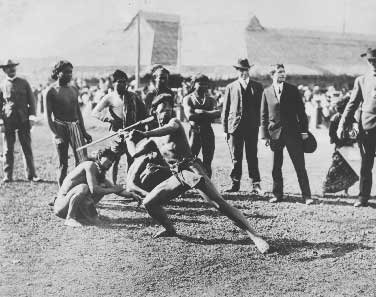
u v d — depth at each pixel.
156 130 5.57
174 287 4.54
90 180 6.32
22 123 8.77
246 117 8.12
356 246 5.72
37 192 8.00
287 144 7.54
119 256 5.22
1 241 5.55
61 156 7.30
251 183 8.78
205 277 4.78
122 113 7.38
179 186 5.68
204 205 7.35
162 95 5.98
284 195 8.22
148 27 35.84
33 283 4.54
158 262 5.11
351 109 7.61
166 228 5.87
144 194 7.03
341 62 35.47
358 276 4.89
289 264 5.17
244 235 6.04
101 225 6.23
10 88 8.64
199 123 7.90
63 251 5.30
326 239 5.94
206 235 5.99
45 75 28.92
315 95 23.45
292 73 32.84
